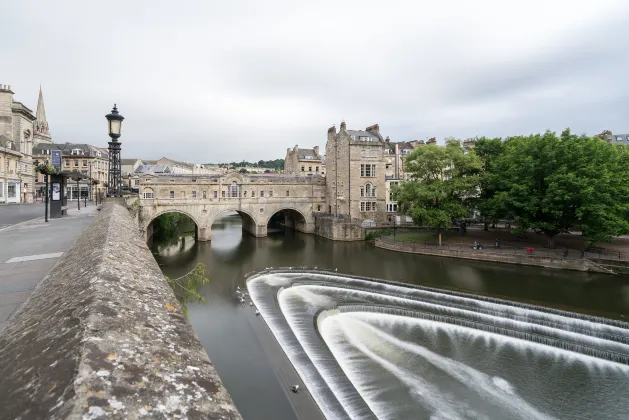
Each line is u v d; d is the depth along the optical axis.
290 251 61.47
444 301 33.91
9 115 59.25
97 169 107.56
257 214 77.62
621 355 22.22
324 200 86.44
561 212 43.78
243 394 18.89
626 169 52.81
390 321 29.06
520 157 51.56
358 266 48.97
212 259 55.03
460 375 21.91
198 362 3.27
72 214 30.67
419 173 61.06
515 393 20.38
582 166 44.50
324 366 21.77
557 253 47.00
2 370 2.91
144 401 2.27
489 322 29.23
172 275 45.53
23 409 2.10
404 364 23.03
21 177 61.28
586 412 19.05
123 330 3.31
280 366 21.69
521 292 36.38
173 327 3.95
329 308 30.33
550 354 23.97
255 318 29.20
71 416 1.79
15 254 12.09
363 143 77.56
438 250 53.00
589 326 27.58
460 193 59.41
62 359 2.60
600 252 46.91
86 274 5.02
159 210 68.75
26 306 4.98
